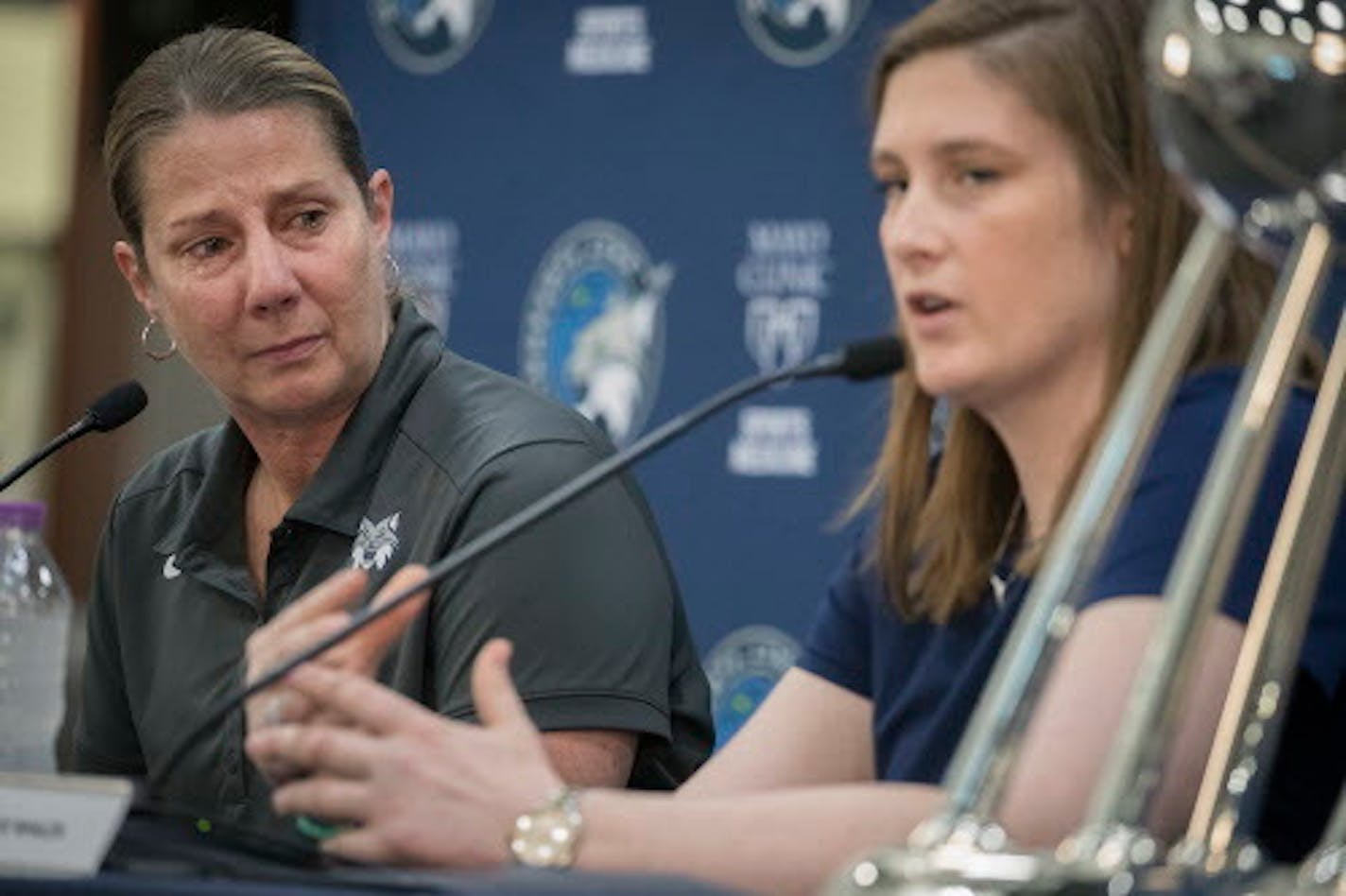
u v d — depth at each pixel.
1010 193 5.09
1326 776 5.19
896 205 5.32
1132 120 5.09
